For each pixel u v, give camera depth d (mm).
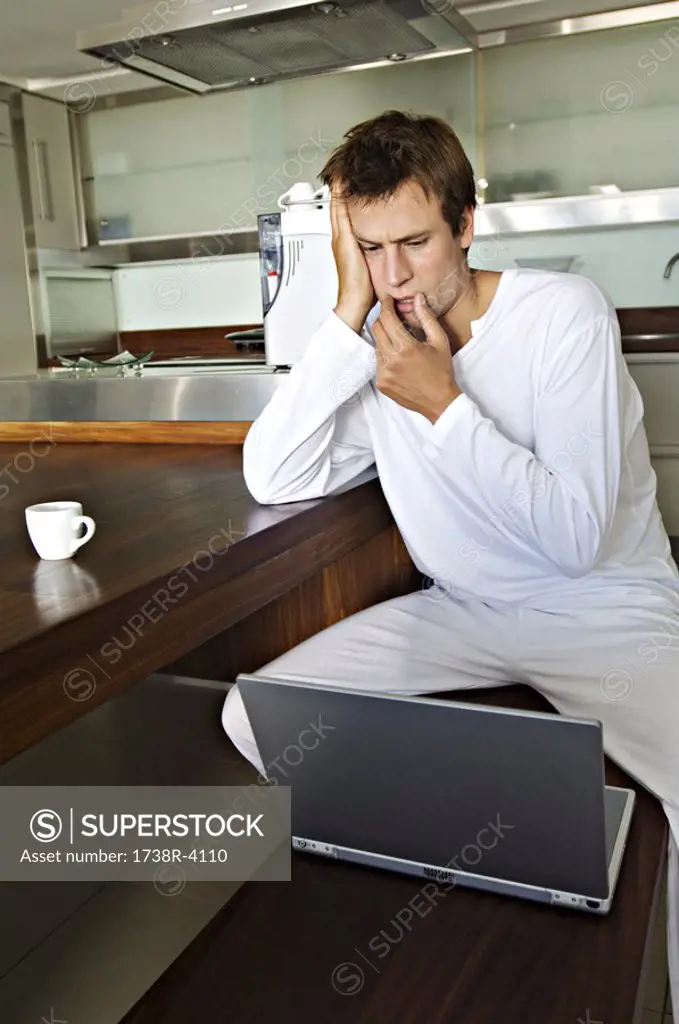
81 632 786
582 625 1325
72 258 3615
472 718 849
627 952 828
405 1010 766
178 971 838
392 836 965
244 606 1063
